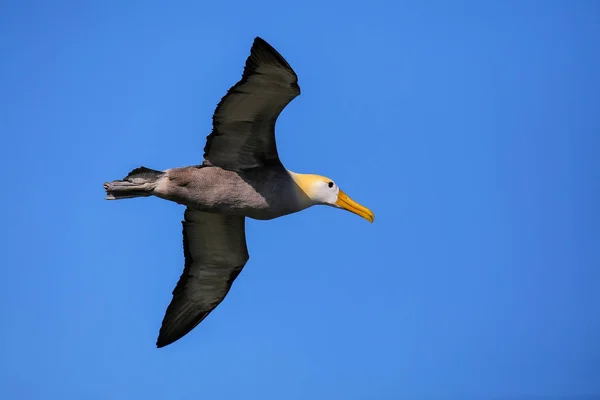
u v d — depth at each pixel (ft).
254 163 49.70
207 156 49.32
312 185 52.49
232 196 49.21
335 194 53.21
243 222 53.78
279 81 44.80
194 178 48.65
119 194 48.44
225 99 46.39
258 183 49.60
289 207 50.90
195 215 53.47
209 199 49.11
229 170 49.44
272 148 49.21
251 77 44.88
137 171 48.67
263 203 49.85
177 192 48.75
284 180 50.31
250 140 48.67
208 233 54.34
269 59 43.57
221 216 53.21
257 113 47.29
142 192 48.60
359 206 53.42
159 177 48.65
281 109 46.93
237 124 47.96
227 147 49.01
